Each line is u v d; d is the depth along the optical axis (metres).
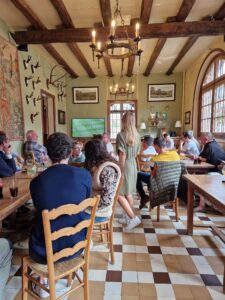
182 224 2.61
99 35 3.77
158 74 7.19
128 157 2.48
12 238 2.16
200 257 1.97
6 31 3.72
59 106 6.79
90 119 7.44
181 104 7.21
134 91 7.33
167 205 3.22
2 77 3.54
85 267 1.32
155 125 7.25
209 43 4.86
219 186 1.92
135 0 3.24
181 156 3.84
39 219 1.19
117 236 2.35
